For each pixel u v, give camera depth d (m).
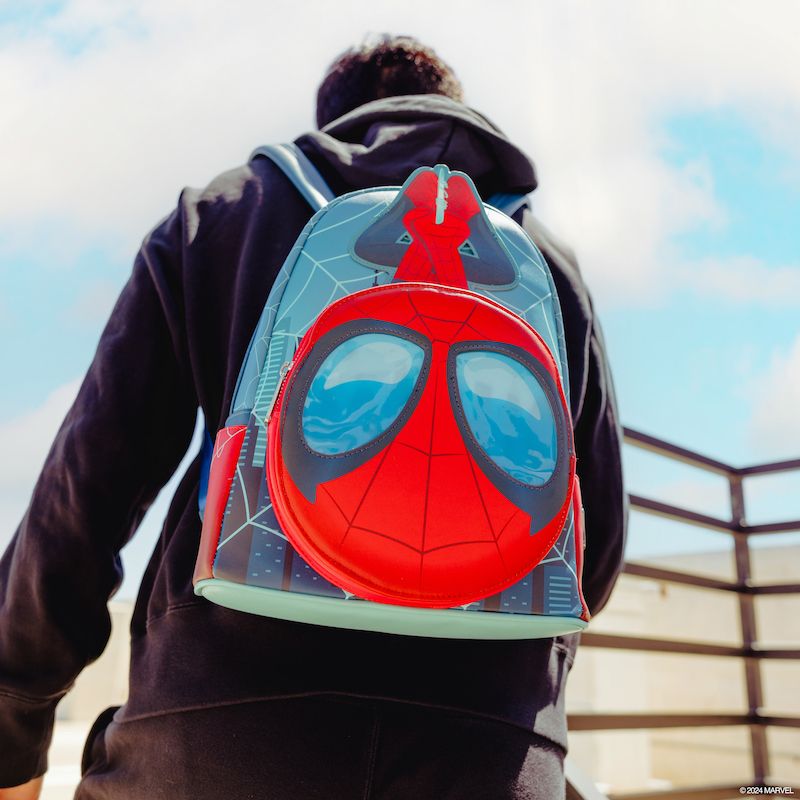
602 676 6.07
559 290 0.91
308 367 0.56
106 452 0.72
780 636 6.92
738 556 2.76
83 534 0.72
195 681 0.60
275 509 0.55
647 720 2.14
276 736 0.57
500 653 0.66
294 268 0.68
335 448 0.54
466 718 0.61
